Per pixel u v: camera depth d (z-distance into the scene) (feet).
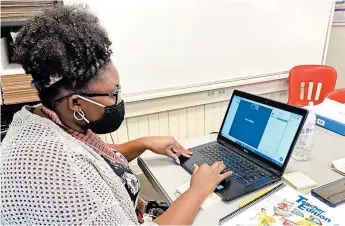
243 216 2.58
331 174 3.33
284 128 3.26
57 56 2.00
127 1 5.53
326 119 4.65
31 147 1.97
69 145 2.10
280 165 3.19
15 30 4.42
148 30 5.90
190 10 6.18
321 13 7.86
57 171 1.90
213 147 4.00
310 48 8.13
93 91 2.28
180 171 3.50
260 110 3.61
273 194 2.87
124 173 2.79
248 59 7.30
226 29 6.73
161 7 5.87
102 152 2.78
